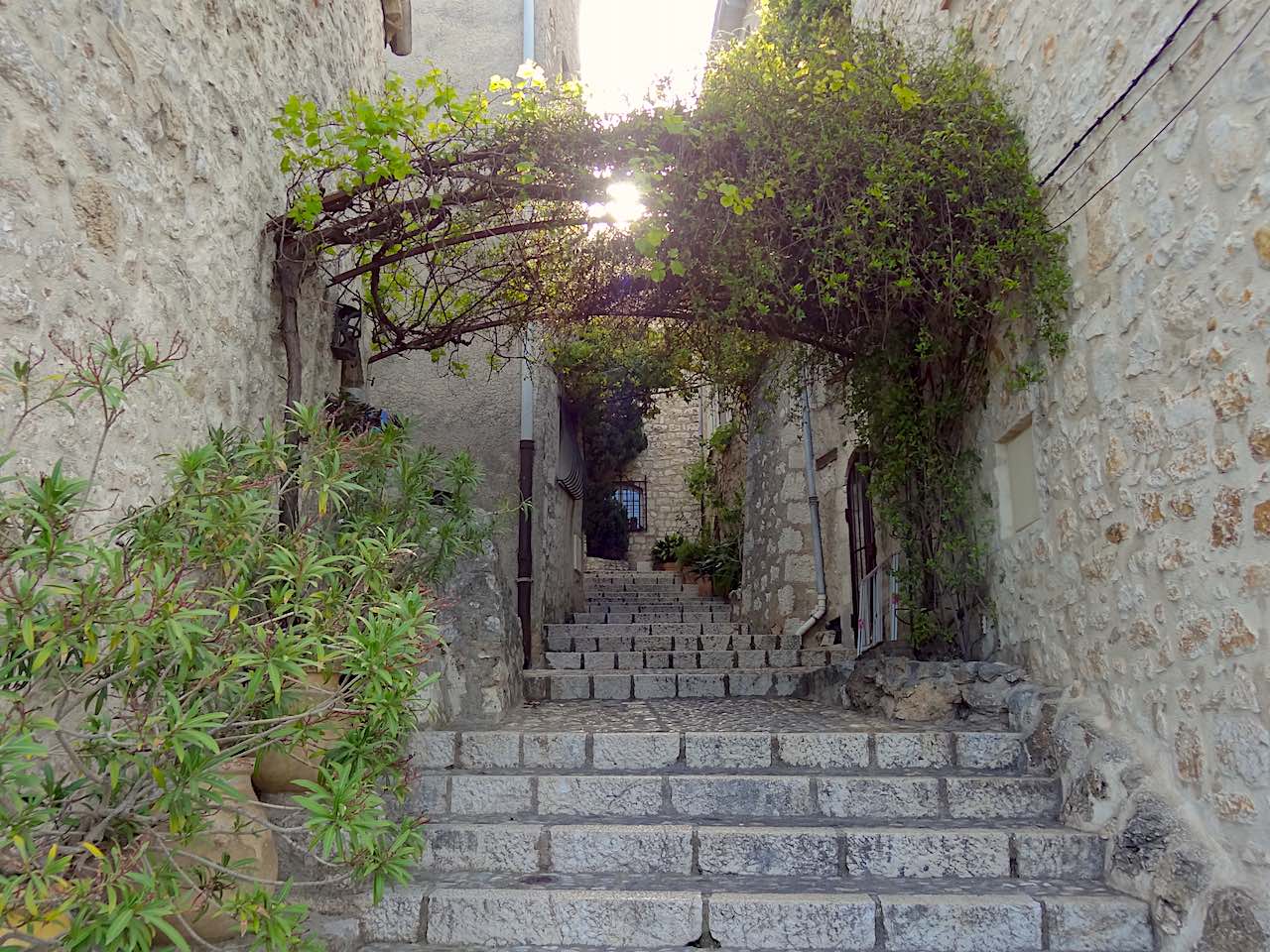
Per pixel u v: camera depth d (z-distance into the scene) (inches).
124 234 102.4
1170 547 117.6
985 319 177.5
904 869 124.4
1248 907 97.3
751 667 268.8
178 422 115.0
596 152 157.9
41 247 87.5
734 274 166.2
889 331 187.8
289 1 162.6
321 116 163.0
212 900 88.5
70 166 92.7
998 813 136.5
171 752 75.9
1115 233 132.1
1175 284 117.4
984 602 181.3
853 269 167.0
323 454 99.0
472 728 163.8
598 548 605.0
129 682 73.5
